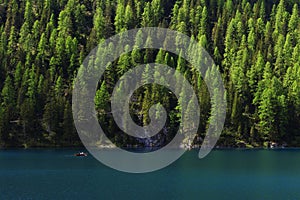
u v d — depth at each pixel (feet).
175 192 255.50
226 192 256.11
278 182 288.10
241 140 517.96
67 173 318.65
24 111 498.28
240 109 526.98
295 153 454.81
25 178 296.92
